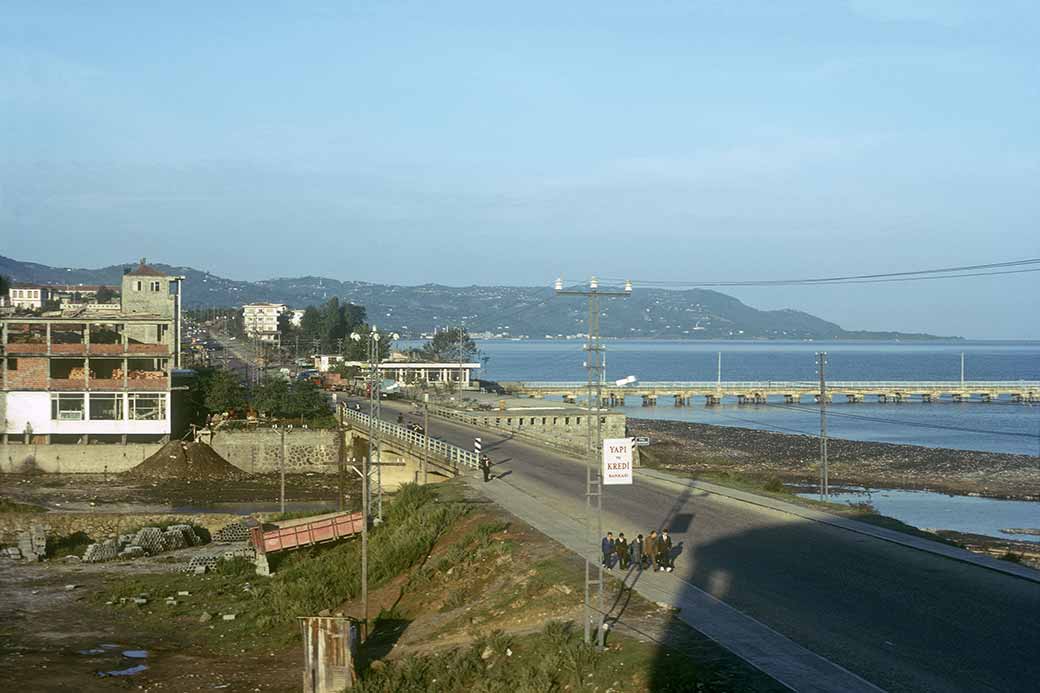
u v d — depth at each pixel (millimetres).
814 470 117000
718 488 62281
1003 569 38688
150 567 62969
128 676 39656
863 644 29547
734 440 142125
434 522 53688
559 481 65375
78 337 113188
